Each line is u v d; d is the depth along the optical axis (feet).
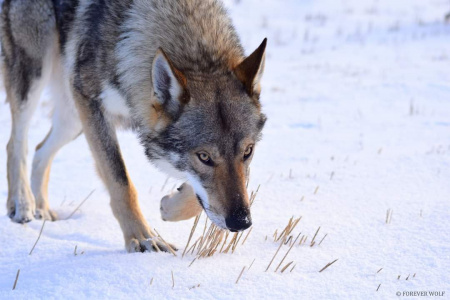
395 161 48.37
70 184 49.21
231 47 35.65
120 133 64.85
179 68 33.45
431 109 67.15
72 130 43.42
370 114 66.95
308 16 152.15
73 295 27.12
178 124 31.76
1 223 37.86
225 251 31.91
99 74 36.24
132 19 35.76
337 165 48.75
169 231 36.40
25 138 41.60
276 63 102.99
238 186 30.22
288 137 59.57
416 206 37.63
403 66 93.40
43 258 32.24
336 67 96.68
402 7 163.94
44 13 40.32
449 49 106.73
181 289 27.20
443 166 46.11
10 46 41.65
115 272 29.01
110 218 39.73
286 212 38.34
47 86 43.32
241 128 31.12
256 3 167.73
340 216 36.99
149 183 48.32
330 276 28.35
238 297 26.32
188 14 35.55
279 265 28.89
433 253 30.55
